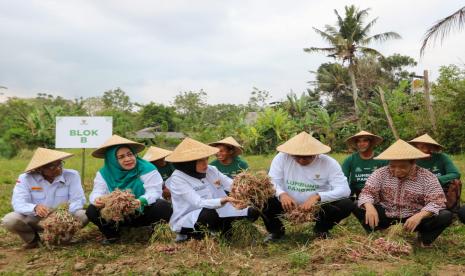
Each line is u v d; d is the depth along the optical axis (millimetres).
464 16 12953
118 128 34125
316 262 4871
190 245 5375
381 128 24578
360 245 5105
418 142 6375
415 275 4344
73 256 5355
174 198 5762
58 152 5891
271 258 5129
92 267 4984
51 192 5922
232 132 28688
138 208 5645
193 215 5562
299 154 5512
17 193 5754
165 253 5258
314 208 5535
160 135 33844
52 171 5844
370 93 40031
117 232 5934
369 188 5625
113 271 4777
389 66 49188
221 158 7090
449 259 4945
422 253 5152
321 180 5758
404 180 5457
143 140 33625
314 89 47781
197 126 33562
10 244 6070
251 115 45250
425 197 5367
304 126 27359
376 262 4816
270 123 26703
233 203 5367
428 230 5363
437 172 6469
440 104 20016
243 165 7230
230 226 5832
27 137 31312
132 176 5898
